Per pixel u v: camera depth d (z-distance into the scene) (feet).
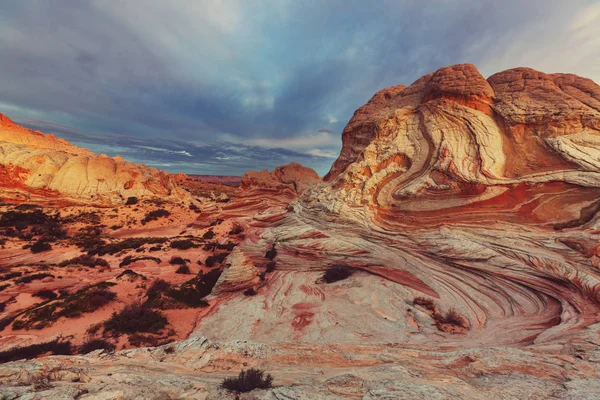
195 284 72.90
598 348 30.60
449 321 50.44
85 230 150.61
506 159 71.26
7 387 18.52
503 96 79.41
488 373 26.94
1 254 106.52
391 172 83.51
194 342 37.73
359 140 115.75
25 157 184.65
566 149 63.46
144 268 91.30
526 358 29.58
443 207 69.41
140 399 19.08
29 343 47.80
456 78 84.84
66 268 89.51
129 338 50.29
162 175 245.04
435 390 20.48
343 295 63.77
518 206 62.03
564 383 22.72
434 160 76.38
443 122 80.43
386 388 21.09
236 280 70.54
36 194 178.60
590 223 53.88
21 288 73.10
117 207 187.83
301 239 87.35
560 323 42.09
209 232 135.54
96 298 60.49
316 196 98.53
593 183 56.59
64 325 53.57
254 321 55.67
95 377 23.81
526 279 52.29
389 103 114.62
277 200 164.45
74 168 195.83
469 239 62.64
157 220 176.45
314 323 53.06
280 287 71.36
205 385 23.44
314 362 33.71
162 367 29.94
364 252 75.20
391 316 53.83
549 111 69.62
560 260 50.83
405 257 69.10
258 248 94.84
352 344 41.55
